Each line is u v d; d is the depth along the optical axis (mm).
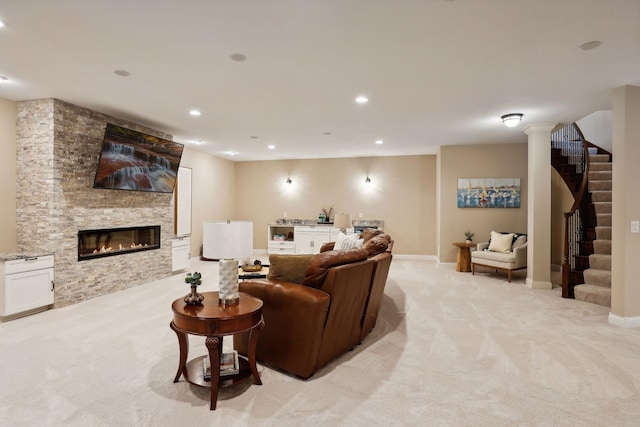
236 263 2422
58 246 4105
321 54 2854
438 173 7492
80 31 2473
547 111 4512
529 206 5480
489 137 6207
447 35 2541
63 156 4145
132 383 2414
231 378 2354
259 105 4277
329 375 2574
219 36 2553
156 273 5641
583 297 4590
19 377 2488
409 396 2289
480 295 4902
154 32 2490
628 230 3617
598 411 2129
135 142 4777
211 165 8250
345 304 2725
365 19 2322
